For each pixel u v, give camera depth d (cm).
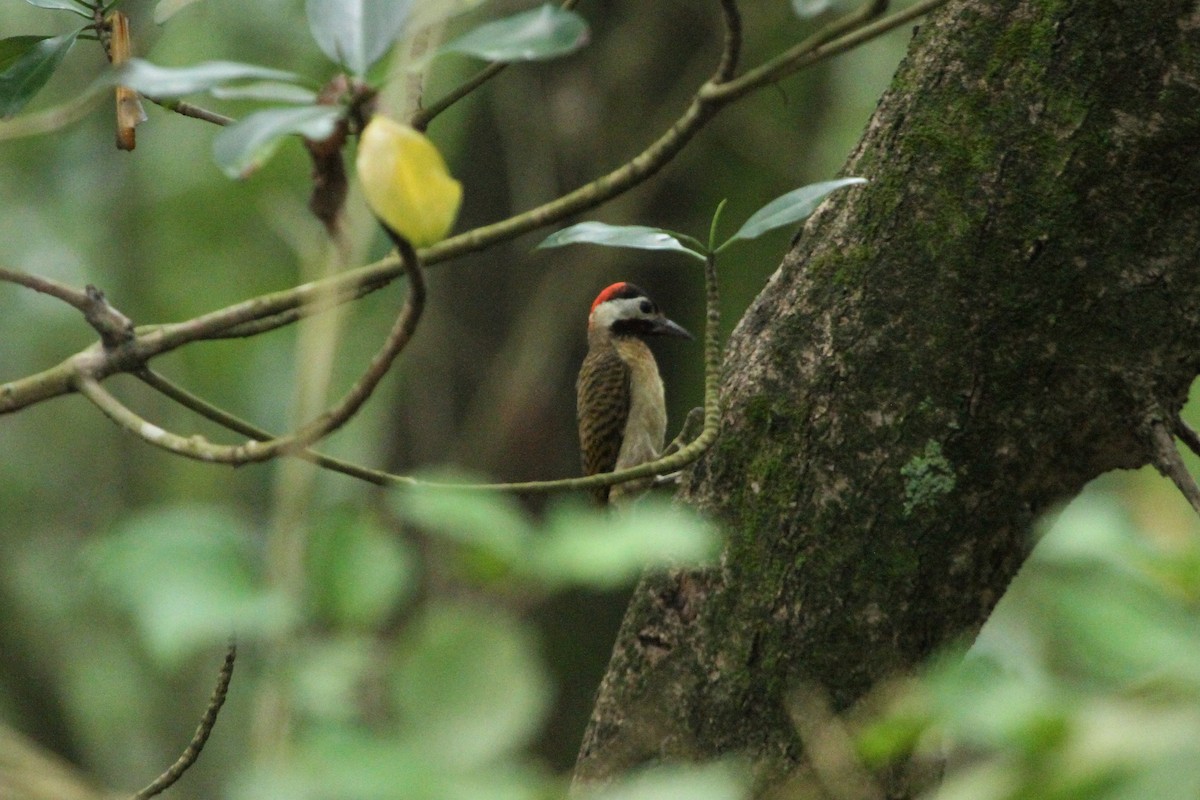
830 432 695
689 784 292
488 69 651
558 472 1894
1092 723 261
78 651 2722
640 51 1939
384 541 295
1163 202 675
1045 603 297
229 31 2388
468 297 1988
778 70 537
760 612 688
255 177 2388
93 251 2691
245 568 282
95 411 2956
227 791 300
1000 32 698
